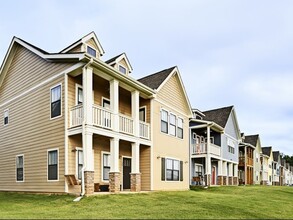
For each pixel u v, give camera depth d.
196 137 26.84
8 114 16.44
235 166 32.75
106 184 14.05
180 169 19.06
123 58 16.56
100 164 14.14
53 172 12.49
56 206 9.38
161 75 18.89
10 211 8.55
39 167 13.36
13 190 15.00
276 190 23.44
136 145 14.41
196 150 25.14
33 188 13.53
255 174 41.94
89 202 9.84
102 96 14.98
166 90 18.27
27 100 14.95
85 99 11.47
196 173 26.23
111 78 13.08
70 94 12.61
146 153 16.12
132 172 14.26
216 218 8.44
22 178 14.45
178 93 19.92
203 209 9.86
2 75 17.14
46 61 13.96
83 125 11.27
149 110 16.48
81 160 12.59
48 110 13.36
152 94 16.19
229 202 12.29
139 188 14.25
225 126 29.47
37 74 14.51
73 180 11.55
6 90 17.03
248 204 12.29
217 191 20.36
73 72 12.48
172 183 17.86
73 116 12.19
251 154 41.62
